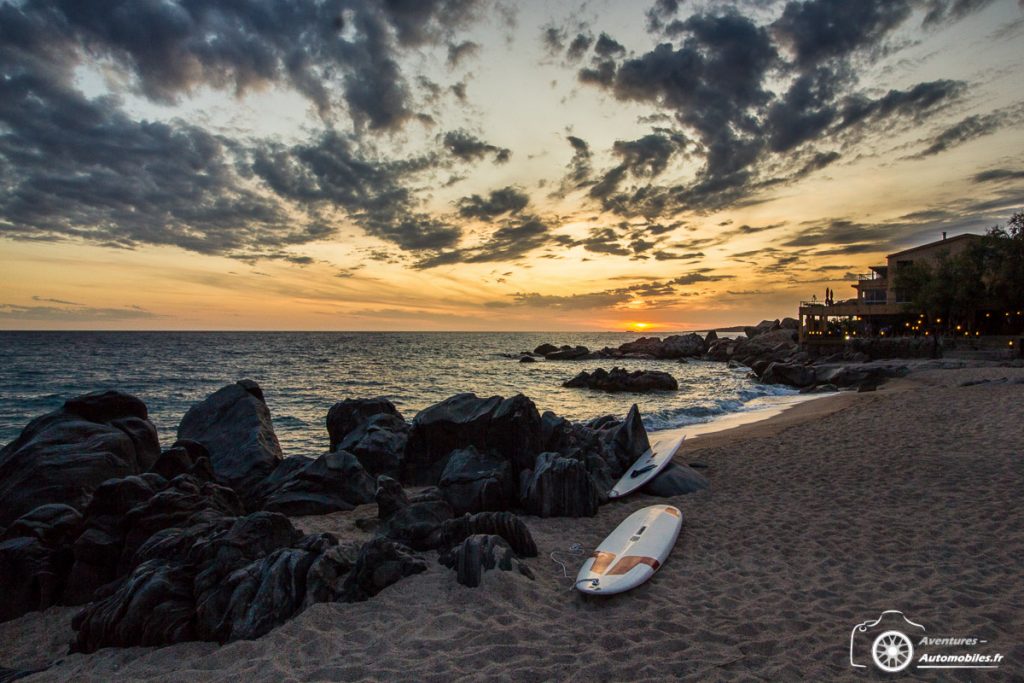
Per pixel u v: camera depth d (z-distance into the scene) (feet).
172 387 133.18
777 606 17.80
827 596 18.47
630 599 18.53
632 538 23.07
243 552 19.33
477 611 17.43
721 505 29.27
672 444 38.60
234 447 38.52
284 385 139.95
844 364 134.31
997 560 20.72
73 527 23.41
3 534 23.16
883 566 20.74
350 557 19.88
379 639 15.88
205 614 17.08
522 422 33.68
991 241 142.10
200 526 21.61
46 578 21.09
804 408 76.02
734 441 48.60
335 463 33.55
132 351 297.33
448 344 474.90
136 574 18.79
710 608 17.79
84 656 16.93
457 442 35.81
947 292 146.00
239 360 237.04
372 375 173.06
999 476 31.50
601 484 33.37
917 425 49.67
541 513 28.50
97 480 28.45
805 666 14.08
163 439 71.00
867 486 31.30
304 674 14.11
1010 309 145.38
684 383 144.05
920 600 17.84
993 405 57.41
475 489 29.17
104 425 32.96
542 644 15.39
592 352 285.64
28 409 100.37
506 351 350.43
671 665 14.16
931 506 27.22
